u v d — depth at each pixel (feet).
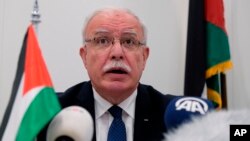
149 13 7.91
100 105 4.43
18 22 7.33
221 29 7.00
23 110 3.01
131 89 4.27
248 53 7.80
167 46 7.97
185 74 7.13
